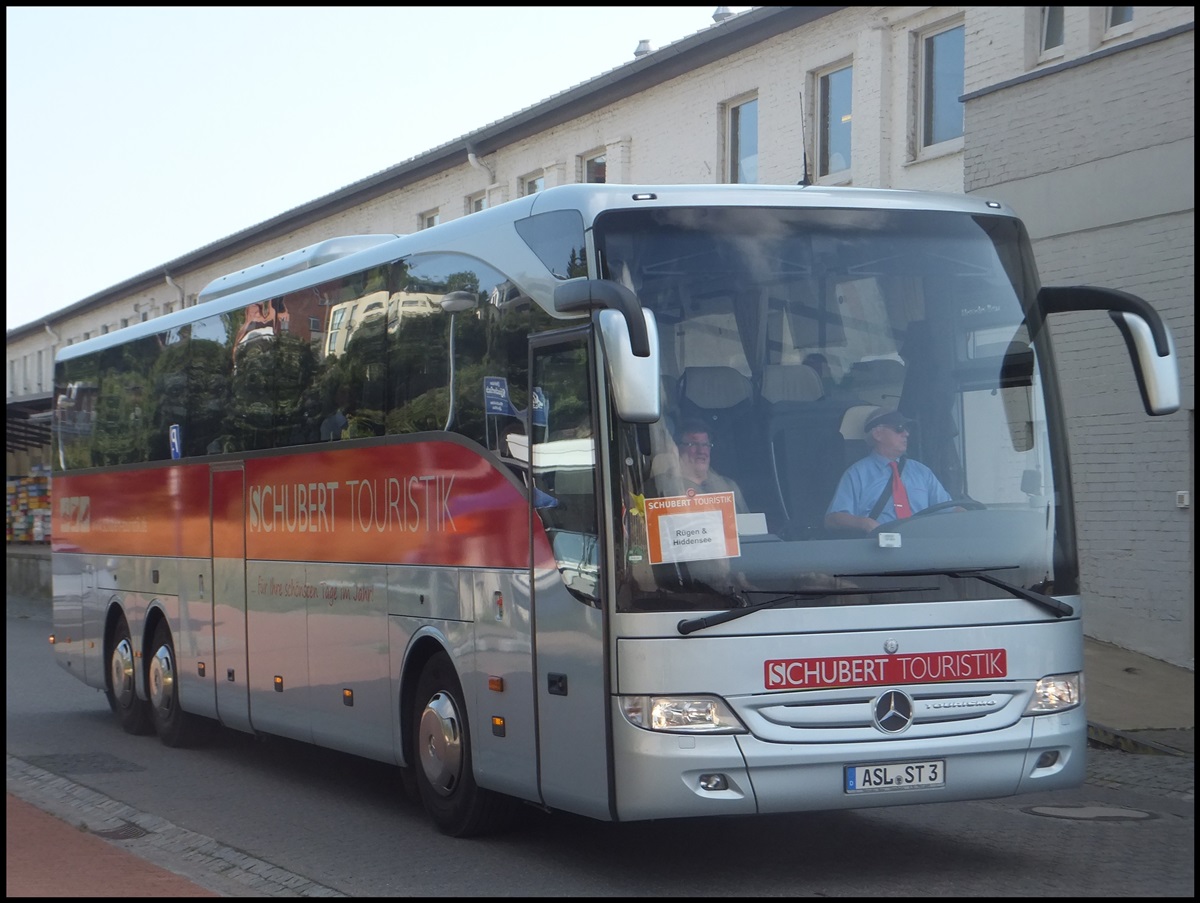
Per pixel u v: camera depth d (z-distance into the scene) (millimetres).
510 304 8586
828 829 9305
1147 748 12367
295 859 8727
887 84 20703
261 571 11867
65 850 8836
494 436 8680
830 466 7766
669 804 7367
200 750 13578
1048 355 8367
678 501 7543
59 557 16609
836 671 7547
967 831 9219
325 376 10945
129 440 14703
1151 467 15742
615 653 7477
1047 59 17703
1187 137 15328
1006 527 7961
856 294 8062
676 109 24547
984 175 17500
